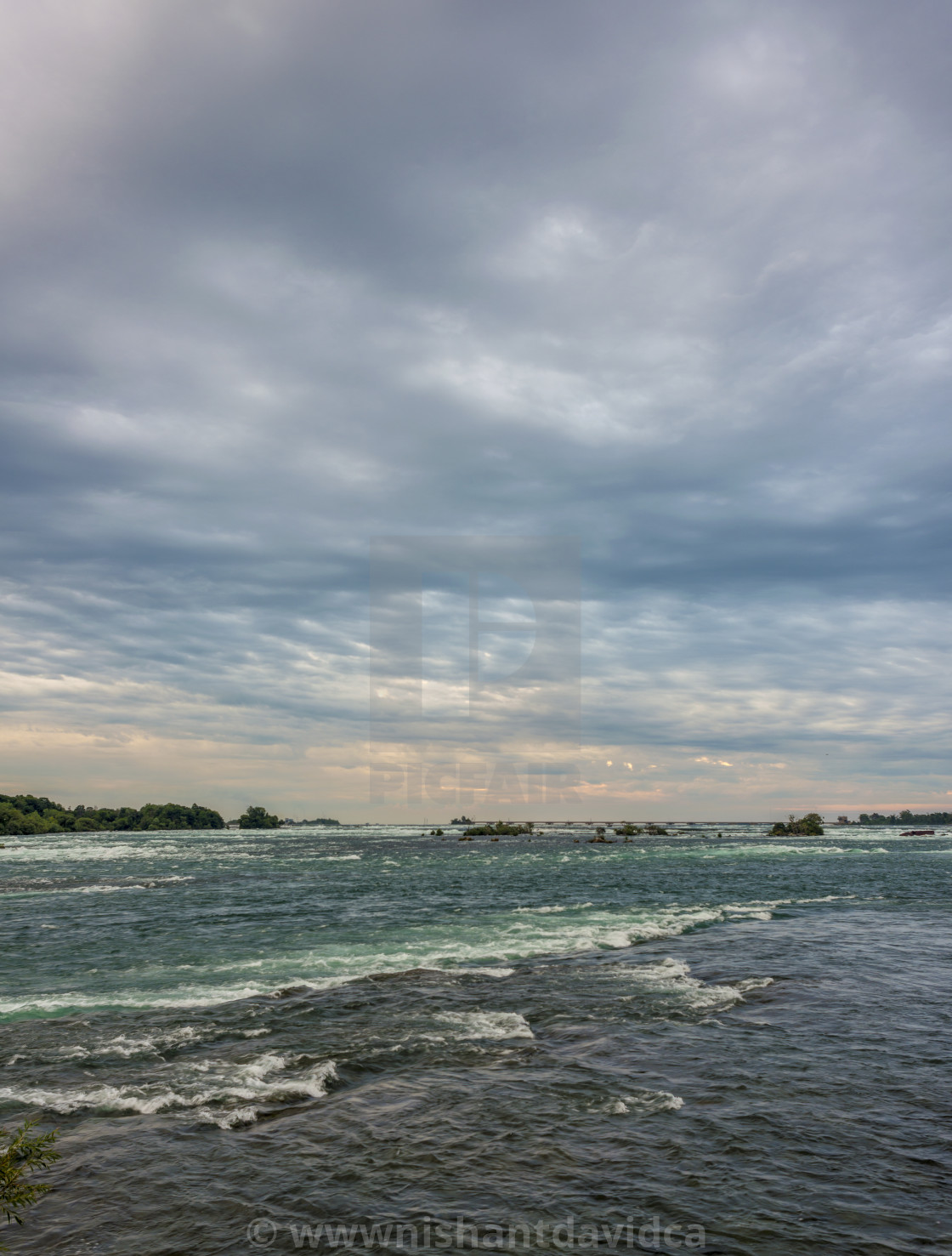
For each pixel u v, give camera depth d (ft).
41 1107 39.70
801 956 76.79
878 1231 27.25
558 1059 46.06
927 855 254.06
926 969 70.18
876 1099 39.52
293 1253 26.21
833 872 185.06
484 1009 57.26
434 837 529.86
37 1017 56.90
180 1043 49.83
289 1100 40.29
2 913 118.62
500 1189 30.63
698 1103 39.14
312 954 81.46
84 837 557.33
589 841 379.76
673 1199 29.60
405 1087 41.88
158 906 125.70
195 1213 29.04
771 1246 26.32
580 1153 33.63
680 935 90.38
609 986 64.08
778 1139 34.83
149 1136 36.09
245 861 247.91
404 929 98.58
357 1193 30.42
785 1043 48.55
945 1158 32.94
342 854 293.43
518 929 97.45
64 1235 27.73
